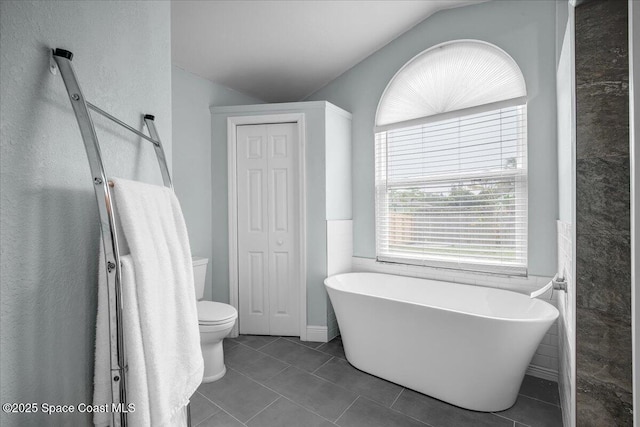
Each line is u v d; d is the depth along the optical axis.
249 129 3.12
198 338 1.12
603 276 1.10
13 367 0.69
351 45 3.04
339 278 2.97
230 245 3.10
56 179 0.80
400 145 3.09
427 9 2.78
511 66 2.50
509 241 2.52
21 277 0.71
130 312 0.81
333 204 3.08
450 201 2.80
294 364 2.52
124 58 1.09
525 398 2.05
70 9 0.85
